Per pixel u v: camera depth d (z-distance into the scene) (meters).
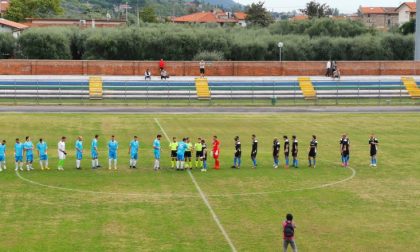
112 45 125.75
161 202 39.06
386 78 106.94
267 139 64.00
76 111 82.25
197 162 50.47
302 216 36.28
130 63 109.06
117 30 128.62
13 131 66.12
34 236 31.97
